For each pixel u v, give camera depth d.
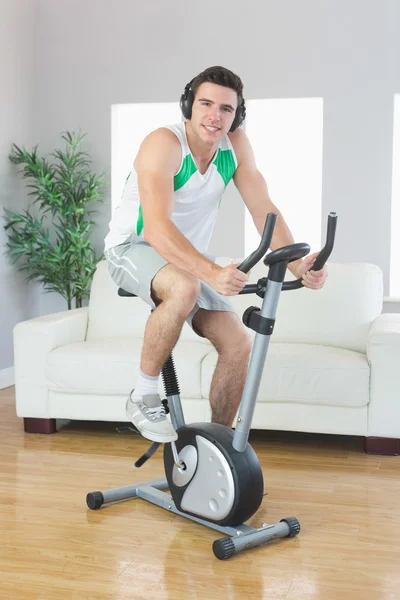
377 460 3.40
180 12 5.14
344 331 3.89
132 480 3.11
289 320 3.96
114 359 3.69
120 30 5.27
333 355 3.55
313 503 2.83
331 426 3.49
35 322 3.89
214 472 2.44
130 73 5.27
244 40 5.03
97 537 2.50
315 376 3.45
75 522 2.63
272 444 3.70
